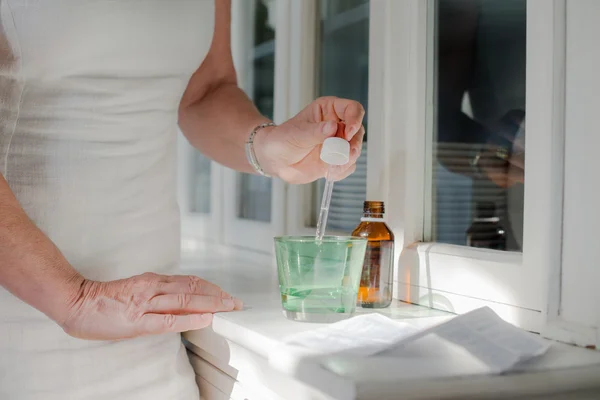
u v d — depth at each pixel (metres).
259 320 0.83
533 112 0.78
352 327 0.75
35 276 0.74
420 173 0.97
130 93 0.85
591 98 0.73
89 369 0.83
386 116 1.00
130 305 0.76
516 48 0.85
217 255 1.58
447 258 0.89
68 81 0.82
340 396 0.62
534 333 0.78
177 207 0.93
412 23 0.97
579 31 0.74
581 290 0.74
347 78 1.20
